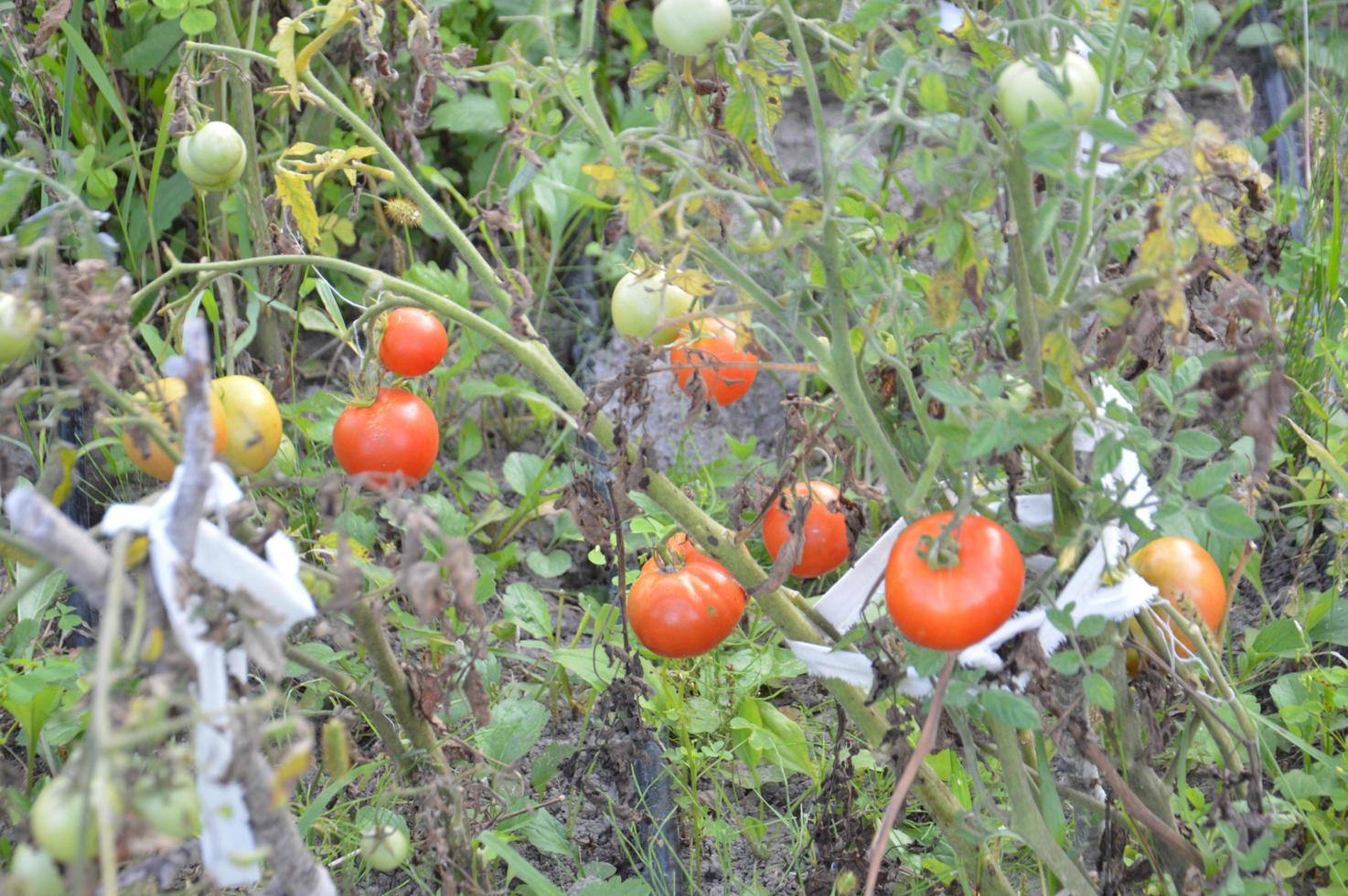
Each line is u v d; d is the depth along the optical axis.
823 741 1.94
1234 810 1.56
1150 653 1.57
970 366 1.52
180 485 1.36
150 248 2.30
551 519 2.24
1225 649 1.93
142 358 1.48
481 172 2.52
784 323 1.53
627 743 1.75
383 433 1.62
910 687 1.56
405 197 2.48
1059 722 1.54
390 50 2.28
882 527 1.98
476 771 1.71
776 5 1.51
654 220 1.47
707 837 1.88
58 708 1.80
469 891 1.69
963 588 1.42
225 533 1.38
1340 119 2.21
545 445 2.34
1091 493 1.52
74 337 1.42
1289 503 2.07
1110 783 1.57
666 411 2.29
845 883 1.72
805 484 1.67
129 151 2.28
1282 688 1.83
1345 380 2.05
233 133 1.63
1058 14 1.57
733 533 1.65
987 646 1.50
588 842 1.87
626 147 1.52
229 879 1.40
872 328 1.53
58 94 2.15
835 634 1.65
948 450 1.46
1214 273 1.58
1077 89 1.44
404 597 1.97
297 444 2.15
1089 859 1.70
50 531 1.34
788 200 1.47
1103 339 1.60
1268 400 1.45
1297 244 2.14
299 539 1.91
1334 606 1.89
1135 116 1.55
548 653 2.01
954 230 1.45
